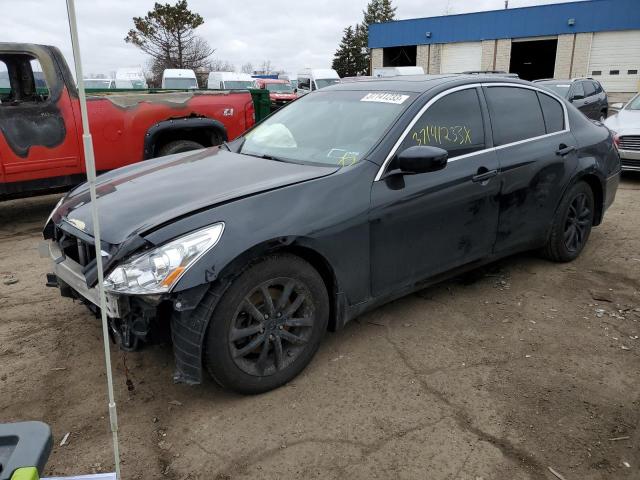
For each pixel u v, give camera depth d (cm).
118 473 186
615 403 287
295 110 423
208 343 265
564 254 477
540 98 448
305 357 305
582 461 245
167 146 693
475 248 388
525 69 3441
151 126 671
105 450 253
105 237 272
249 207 278
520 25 2933
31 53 580
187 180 329
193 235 258
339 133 362
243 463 244
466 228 376
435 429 266
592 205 495
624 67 2722
